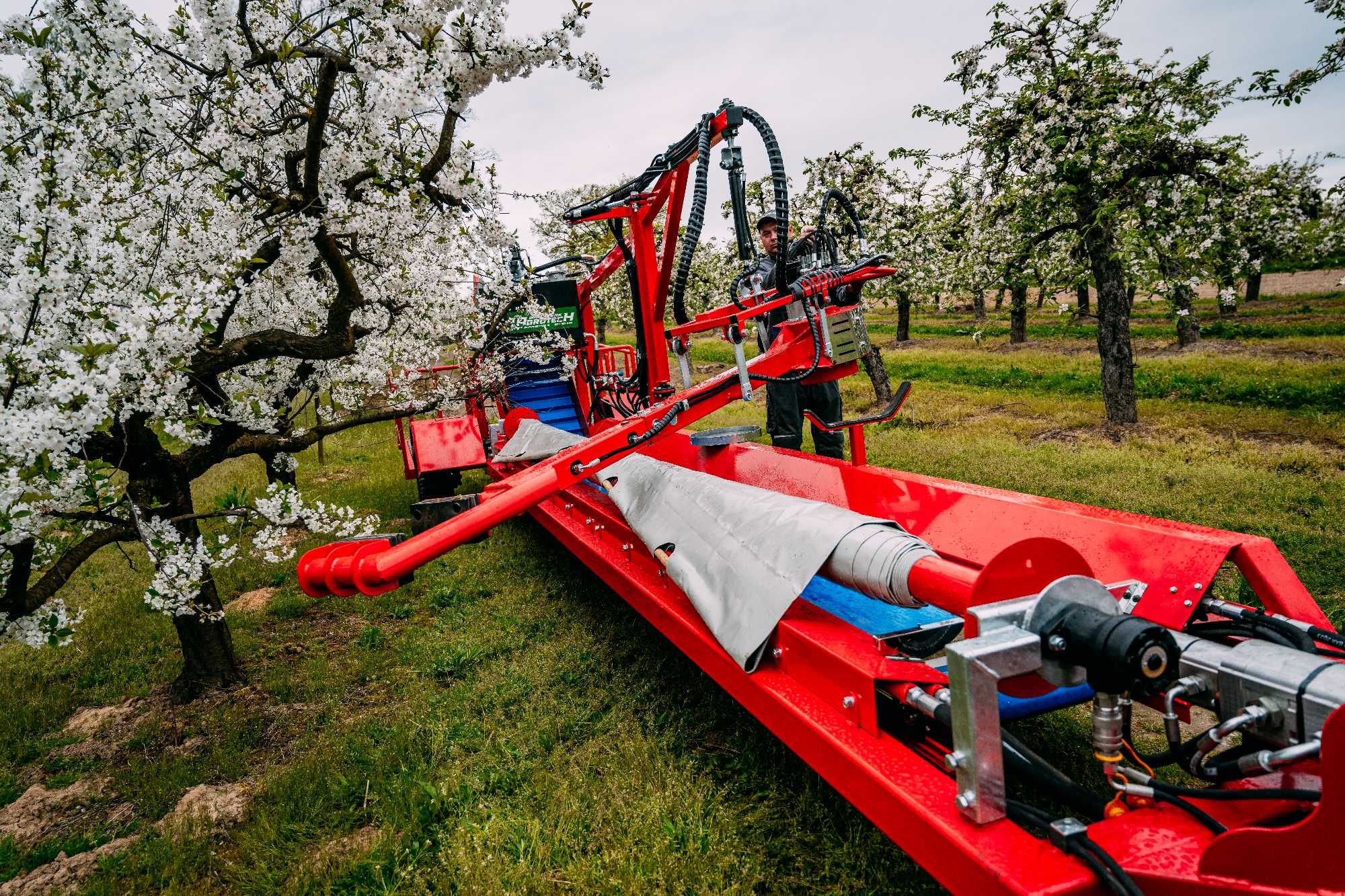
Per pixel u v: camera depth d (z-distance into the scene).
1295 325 14.20
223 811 2.68
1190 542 1.89
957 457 6.20
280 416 4.09
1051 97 6.86
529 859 2.16
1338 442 6.03
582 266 7.41
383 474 8.25
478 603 4.37
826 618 2.16
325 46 3.21
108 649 4.26
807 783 2.35
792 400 5.29
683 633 2.59
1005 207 7.78
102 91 2.80
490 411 8.61
